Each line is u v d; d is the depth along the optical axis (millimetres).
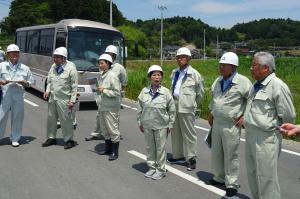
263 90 4695
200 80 7023
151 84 6602
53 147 8539
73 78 8312
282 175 6965
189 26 139125
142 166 7293
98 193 5918
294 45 139125
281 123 4688
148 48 91875
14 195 5801
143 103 6605
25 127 10609
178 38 133125
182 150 7480
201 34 140375
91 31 14258
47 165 7238
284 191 6184
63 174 6750
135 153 8188
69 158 7711
